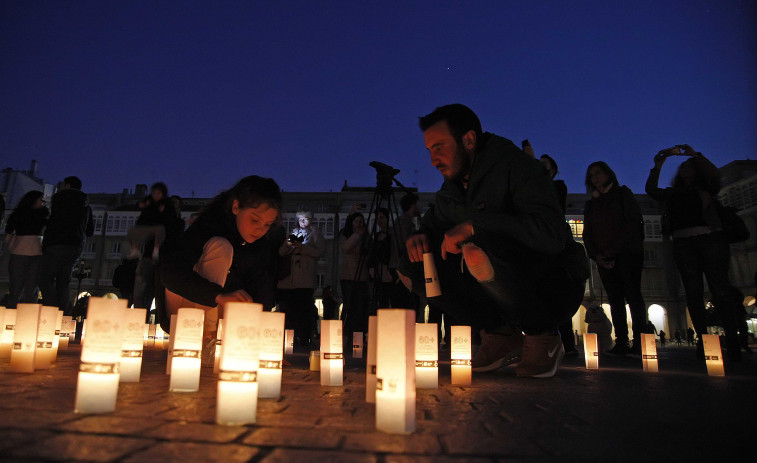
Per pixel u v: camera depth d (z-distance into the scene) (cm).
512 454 114
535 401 202
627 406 192
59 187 702
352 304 714
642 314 615
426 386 240
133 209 4406
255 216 347
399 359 133
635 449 122
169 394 190
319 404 181
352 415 158
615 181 623
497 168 293
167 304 368
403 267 343
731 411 182
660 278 4253
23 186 4441
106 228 4356
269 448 112
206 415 147
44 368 274
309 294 831
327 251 4216
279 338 195
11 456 99
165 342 564
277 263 582
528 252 291
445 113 306
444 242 292
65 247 679
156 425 130
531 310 286
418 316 753
